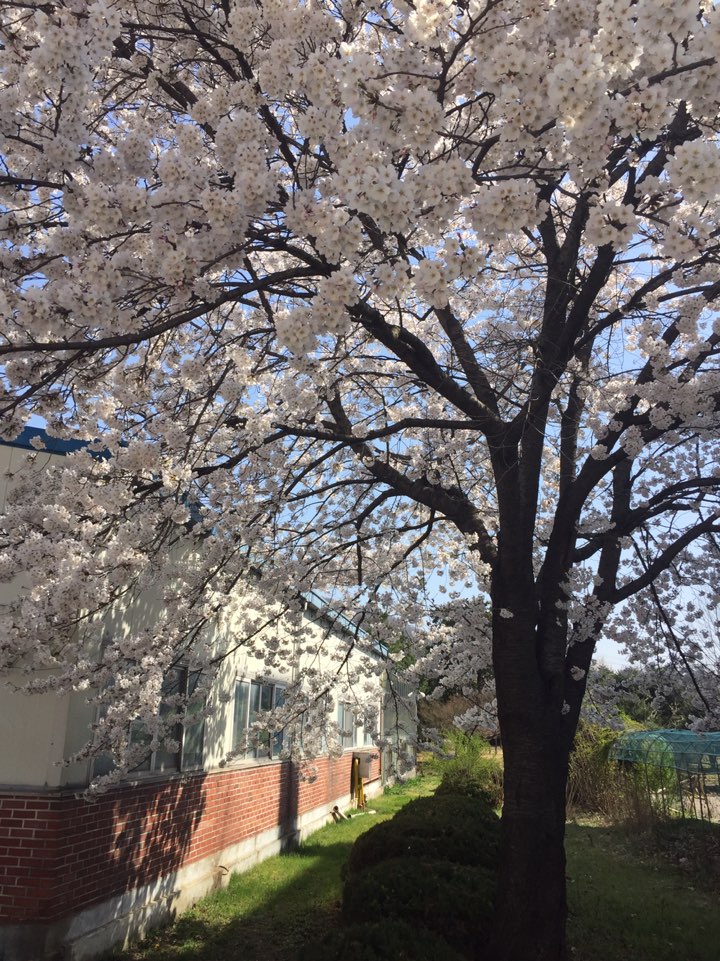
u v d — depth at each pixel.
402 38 3.08
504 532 5.09
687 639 7.49
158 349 5.11
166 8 4.68
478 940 4.77
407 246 3.68
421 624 6.83
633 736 12.74
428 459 5.84
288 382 4.95
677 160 2.40
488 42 3.14
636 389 5.02
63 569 4.05
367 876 5.34
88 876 5.32
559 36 3.03
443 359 6.89
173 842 6.70
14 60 3.56
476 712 8.18
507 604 5.02
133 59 4.45
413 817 6.62
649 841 10.76
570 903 7.39
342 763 14.38
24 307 2.95
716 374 5.14
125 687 4.73
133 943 5.89
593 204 3.38
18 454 5.57
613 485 6.57
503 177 3.38
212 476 4.63
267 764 9.54
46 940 4.79
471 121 3.96
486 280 6.60
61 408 3.88
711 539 6.97
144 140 3.37
